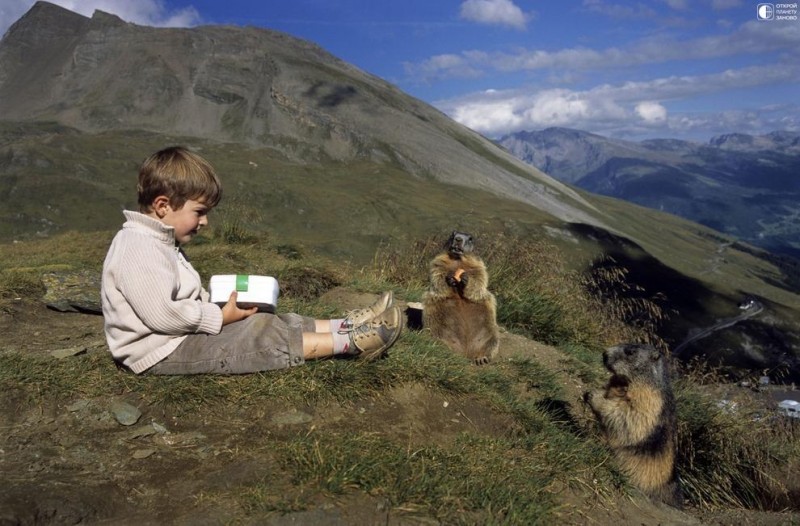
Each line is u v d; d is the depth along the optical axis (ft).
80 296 7.91
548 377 7.73
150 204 4.90
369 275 11.46
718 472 7.55
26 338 6.45
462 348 8.16
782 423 8.42
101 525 3.71
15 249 15.78
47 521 3.66
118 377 5.14
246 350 5.13
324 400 5.25
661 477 6.27
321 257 13.53
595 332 10.87
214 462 4.40
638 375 6.27
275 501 3.90
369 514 3.96
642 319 11.19
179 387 5.01
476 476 4.59
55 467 4.17
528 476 4.86
